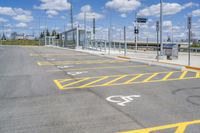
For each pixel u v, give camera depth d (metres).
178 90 9.45
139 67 17.56
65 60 23.34
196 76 13.09
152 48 48.66
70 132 5.25
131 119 6.05
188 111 6.71
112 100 7.89
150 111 6.70
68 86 10.25
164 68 16.91
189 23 16.52
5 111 6.77
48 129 5.43
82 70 15.72
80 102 7.64
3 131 5.34
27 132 5.28
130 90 9.43
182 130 5.35
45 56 28.50
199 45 49.03
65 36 62.97
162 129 5.41
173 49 23.34
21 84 10.78
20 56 28.12
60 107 7.11
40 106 7.23
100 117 6.20
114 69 16.33
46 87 10.05
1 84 10.79
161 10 22.31
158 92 9.09
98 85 10.48
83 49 47.16
